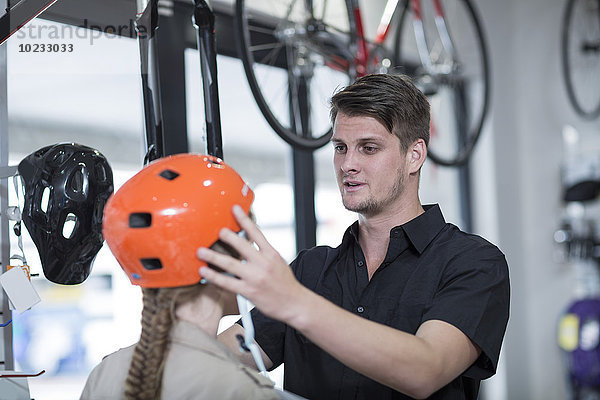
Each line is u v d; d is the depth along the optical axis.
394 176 1.43
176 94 2.50
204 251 0.92
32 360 2.98
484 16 3.97
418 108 1.45
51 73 2.08
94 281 2.86
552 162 4.10
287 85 2.85
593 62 4.17
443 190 3.98
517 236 4.11
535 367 4.11
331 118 1.53
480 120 3.52
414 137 1.45
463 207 4.01
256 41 2.83
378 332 1.05
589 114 3.93
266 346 1.53
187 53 2.67
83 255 1.42
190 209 0.94
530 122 4.18
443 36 3.31
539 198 4.14
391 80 1.44
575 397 3.82
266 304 0.92
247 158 3.00
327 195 3.31
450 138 4.00
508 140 4.10
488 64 3.54
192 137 2.70
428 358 1.11
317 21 2.55
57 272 1.41
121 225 0.95
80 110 2.68
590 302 3.79
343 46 2.68
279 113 2.89
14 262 1.57
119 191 0.99
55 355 2.95
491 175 3.96
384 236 1.50
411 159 1.48
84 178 1.39
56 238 1.37
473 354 1.28
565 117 4.07
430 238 1.46
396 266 1.46
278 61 2.87
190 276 0.95
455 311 1.26
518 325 4.04
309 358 1.49
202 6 1.38
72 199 1.37
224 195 0.97
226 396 0.94
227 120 2.89
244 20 2.38
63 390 2.79
